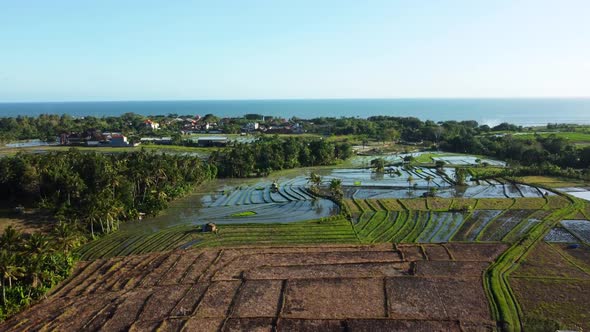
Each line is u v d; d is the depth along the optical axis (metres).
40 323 45.91
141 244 70.00
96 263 62.41
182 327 43.28
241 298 49.25
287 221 81.75
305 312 45.72
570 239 66.69
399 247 64.69
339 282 52.91
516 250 61.72
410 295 49.06
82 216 73.44
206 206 95.69
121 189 84.06
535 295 48.56
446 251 62.50
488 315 44.47
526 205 88.12
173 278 55.69
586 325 42.12
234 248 66.31
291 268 57.69
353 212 86.31
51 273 54.66
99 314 46.91
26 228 75.56
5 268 46.81
